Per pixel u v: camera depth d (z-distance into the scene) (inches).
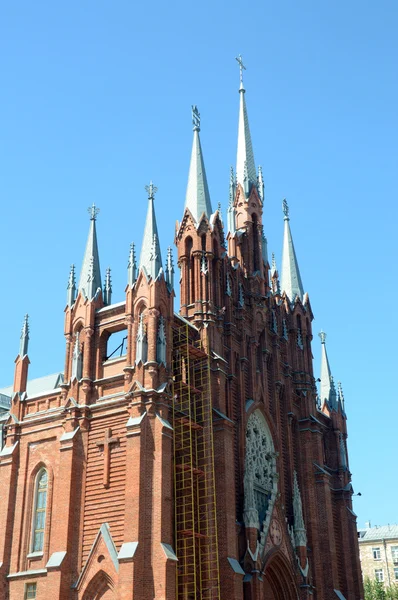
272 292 2869.1
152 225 2225.6
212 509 2032.5
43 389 2785.4
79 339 2178.9
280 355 2748.5
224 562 2000.5
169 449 1931.6
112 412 2033.7
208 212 2459.4
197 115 2645.2
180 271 2405.3
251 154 2933.1
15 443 2230.6
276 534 2319.1
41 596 1987.0
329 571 2578.7
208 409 2153.1
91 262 2278.5
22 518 2127.2
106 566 1855.3
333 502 2910.9
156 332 2059.5
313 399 2871.6
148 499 1866.4
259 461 2417.6
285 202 3238.2
